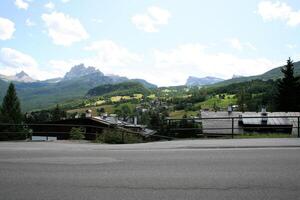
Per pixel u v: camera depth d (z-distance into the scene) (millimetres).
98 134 25219
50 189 7043
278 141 15391
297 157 10523
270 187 7031
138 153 11820
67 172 8656
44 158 10891
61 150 13016
